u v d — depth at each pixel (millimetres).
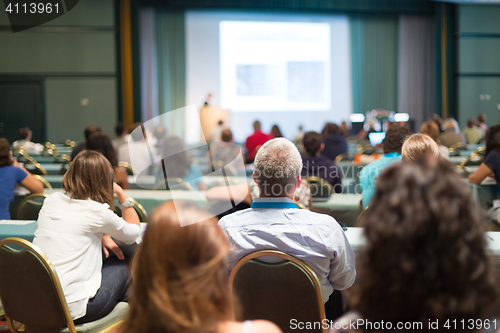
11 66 10609
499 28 12312
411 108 13125
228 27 12250
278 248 1527
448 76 12352
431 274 588
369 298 632
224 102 12336
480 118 10141
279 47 12414
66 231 1764
